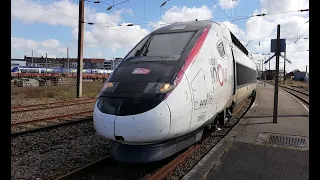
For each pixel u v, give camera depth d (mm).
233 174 5070
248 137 7719
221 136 8414
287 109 13953
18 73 49188
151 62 5828
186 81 5422
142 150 5023
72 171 5480
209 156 6016
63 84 36188
